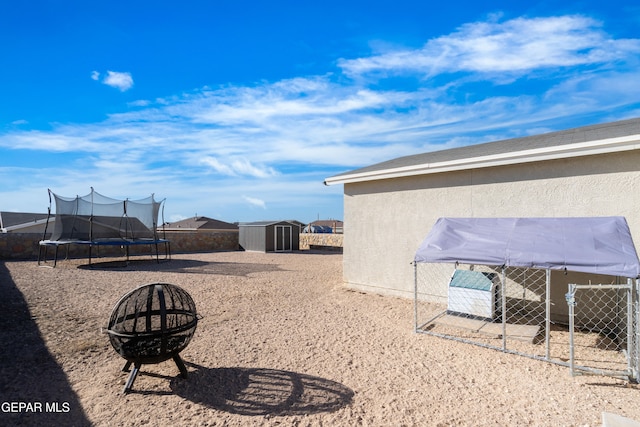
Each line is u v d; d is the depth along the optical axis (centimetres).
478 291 756
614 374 490
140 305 533
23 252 1877
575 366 511
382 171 1014
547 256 563
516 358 574
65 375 496
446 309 851
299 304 937
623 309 643
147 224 1998
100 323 741
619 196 686
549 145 757
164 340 439
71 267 1569
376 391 464
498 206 833
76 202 1720
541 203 775
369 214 1085
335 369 530
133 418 393
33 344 606
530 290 782
